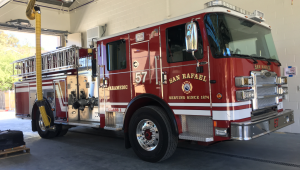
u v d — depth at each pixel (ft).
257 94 12.09
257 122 11.11
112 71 15.96
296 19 18.99
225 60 11.04
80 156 15.31
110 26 35.14
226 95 10.91
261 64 12.87
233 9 12.87
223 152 14.88
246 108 11.49
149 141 13.52
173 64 12.71
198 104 11.71
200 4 24.54
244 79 10.98
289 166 12.00
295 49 19.11
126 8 32.48
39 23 18.79
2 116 45.37
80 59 19.36
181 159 13.79
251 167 12.03
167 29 13.03
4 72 96.68
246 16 13.14
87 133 23.76
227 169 11.88
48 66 22.03
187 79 12.14
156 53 13.47
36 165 13.80
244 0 21.65
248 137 10.56
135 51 14.57
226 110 10.87
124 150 16.48
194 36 10.86
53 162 14.26
